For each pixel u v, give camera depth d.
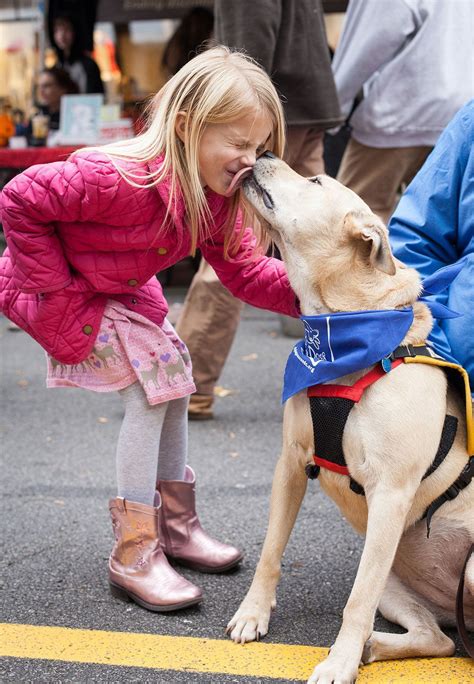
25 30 11.36
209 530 3.10
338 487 2.35
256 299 2.70
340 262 2.33
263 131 2.42
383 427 2.20
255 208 2.45
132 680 2.15
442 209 2.69
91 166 2.29
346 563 2.85
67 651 2.29
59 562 2.86
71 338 2.48
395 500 2.20
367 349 2.20
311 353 2.30
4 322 7.36
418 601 2.46
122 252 2.45
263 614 2.38
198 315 4.28
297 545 2.99
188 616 2.49
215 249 2.67
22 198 2.30
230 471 3.71
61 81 8.67
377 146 4.66
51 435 4.30
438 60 4.48
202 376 4.37
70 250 2.45
